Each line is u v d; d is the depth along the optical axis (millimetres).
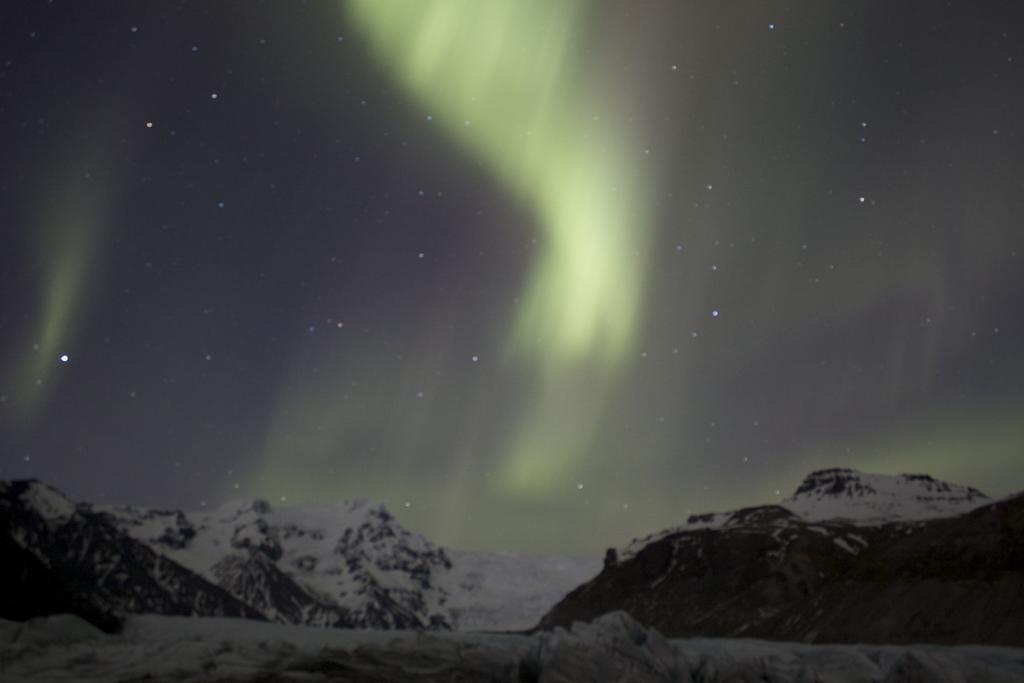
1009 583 79812
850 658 34000
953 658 29469
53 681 31375
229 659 36219
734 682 30062
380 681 30438
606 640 31891
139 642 48500
